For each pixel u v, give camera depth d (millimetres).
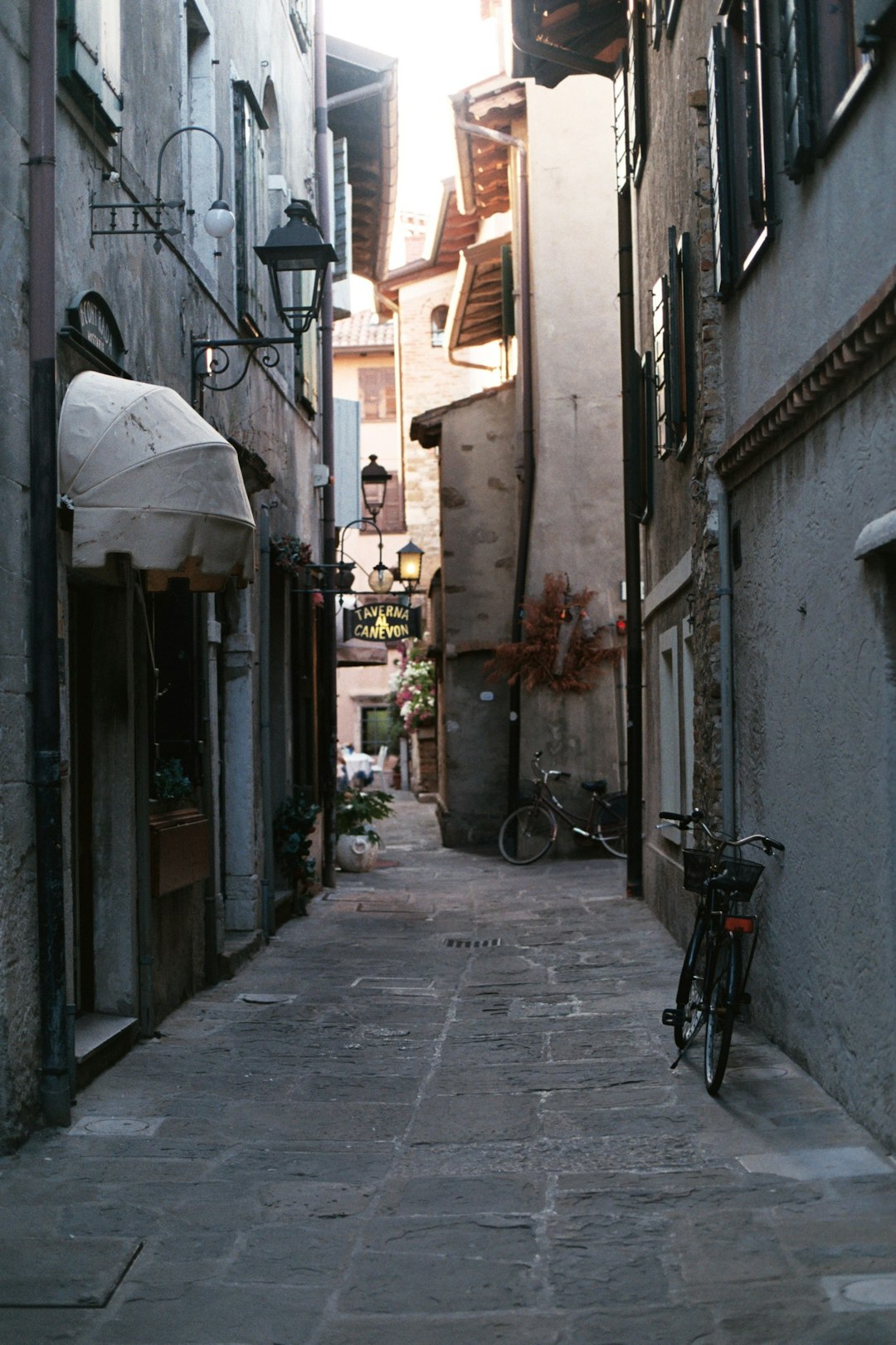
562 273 18906
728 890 5926
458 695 20828
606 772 18359
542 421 18812
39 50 5871
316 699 14805
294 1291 3990
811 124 5320
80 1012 7301
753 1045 6840
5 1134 5406
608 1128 5602
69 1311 3863
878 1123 5094
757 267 6773
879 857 4969
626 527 13203
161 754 8562
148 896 7449
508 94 19453
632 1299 3820
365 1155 5395
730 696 7676
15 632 5617
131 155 7742
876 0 4344
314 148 15875
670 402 9695
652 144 10867
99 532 5996
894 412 4652
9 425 5613
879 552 4762
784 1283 3852
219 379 10086
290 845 12570
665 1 9547
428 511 30562
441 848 20734
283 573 12531
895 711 4844
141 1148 5477
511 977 9367
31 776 5742
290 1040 7488
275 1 13242
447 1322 3734
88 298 6633
